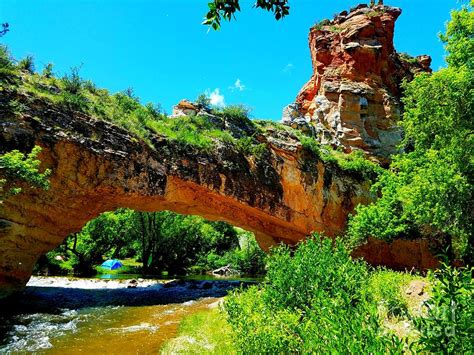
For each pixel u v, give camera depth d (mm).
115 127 19000
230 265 45406
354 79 38812
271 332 6223
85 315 14484
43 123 16125
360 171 31953
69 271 30781
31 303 16359
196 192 23234
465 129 13883
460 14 14188
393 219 20938
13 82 16078
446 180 13828
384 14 42812
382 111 37812
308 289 7887
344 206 30312
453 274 3451
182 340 9945
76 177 17125
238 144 25391
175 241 38875
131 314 14969
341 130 36250
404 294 9539
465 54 14352
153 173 20156
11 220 15383
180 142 22141
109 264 33344
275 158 27078
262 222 28047
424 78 15367
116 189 18500
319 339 4559
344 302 4859
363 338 3869
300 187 27766
